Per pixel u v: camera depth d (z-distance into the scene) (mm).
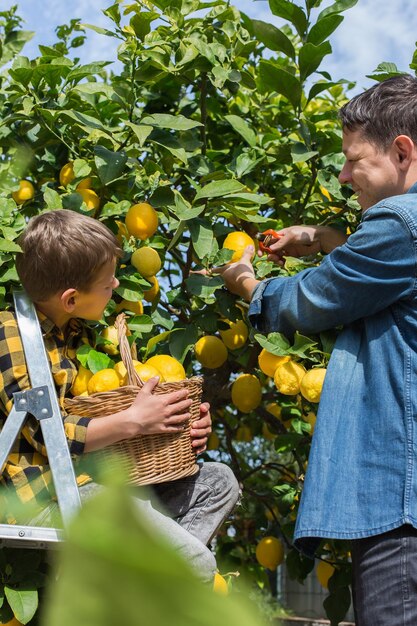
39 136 2207
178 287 2420
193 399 1592
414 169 1521
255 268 2053
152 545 101
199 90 2430
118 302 2037
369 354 1405
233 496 1685
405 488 1265
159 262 1963
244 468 3205
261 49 2877
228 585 1799
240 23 2469
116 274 1911
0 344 1481
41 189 2311
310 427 2393
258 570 2908
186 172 2371
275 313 1622
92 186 2109
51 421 1398
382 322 1411
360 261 1416
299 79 2271
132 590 101
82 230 1554
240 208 2037
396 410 1320
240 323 2166
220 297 2027
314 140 2303
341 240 2045
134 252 1956
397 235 1381
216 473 1685
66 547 113
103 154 2002
